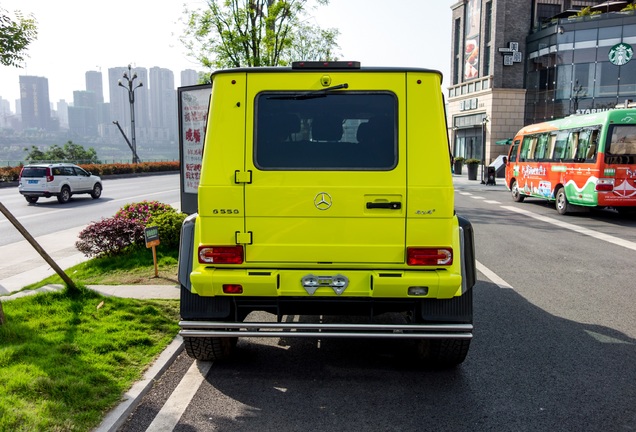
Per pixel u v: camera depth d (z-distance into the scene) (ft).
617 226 46.29
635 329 19.16
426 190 13.00
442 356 14.94
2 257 34.22
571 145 53.52
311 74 13.24
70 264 31.45
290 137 13.26
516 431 11.79
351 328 13.29
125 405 12.58
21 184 70.95
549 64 132.46
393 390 14.02
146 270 27.66
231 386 14.24
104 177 144.36
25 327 17.02
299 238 13.17
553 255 33.27
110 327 17.58
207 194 13.14
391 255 13.15
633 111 46.98
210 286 13.15
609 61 122.83
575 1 142.82
